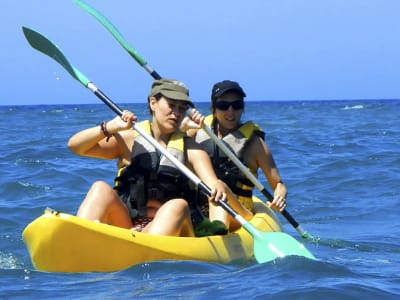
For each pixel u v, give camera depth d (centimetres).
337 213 2377
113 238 1415
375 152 4069
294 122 8294
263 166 1812
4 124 8150
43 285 1329
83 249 1406
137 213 1559
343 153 4141
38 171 3105
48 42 1673
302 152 4234
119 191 1584
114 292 1268
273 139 4978
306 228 2138
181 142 1581
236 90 1761
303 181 3002
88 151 1584
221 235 1579
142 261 1443
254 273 1387
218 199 1550
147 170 1559
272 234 1553
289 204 2542
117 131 1550
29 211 2280
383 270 1498
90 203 1477
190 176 1534
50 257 1410
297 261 1452
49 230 1390
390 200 2584
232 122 1778
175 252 1463
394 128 6738
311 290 1238
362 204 2522
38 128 7044
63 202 2442
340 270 1413
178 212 1499
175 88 1565
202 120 1584
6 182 2741
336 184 2941
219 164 1766
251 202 1811
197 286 1295
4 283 1349
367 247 1827
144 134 1546
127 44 1850
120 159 1636
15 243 1823
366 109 15550
